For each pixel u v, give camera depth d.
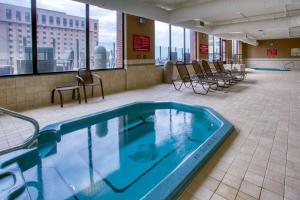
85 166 2.91
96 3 5.26
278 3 5.59
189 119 4.92
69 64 6.36
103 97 6.28
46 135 3.45
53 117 4.39
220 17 9.48
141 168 2.87
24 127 3.80
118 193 2.34
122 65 7.99
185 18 7.34
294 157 2.62
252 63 21.22
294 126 3.76
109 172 2.77
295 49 19.11
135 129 4.36
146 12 6.70
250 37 17.47
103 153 3.30
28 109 5.02
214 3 6.54
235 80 10.12
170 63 9.62
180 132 4.16
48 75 5.59
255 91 7.47
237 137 3.28
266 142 3.08
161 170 2.83
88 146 3.53
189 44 12.40
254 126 3.79
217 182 2.13
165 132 4.18
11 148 1.87
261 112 4.71
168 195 1.81
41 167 2.87
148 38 8.87
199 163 2.34
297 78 11.80
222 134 3.17
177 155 3.25
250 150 2.83
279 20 9.30
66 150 3.36
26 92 5.20
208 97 6.44
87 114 4.53
